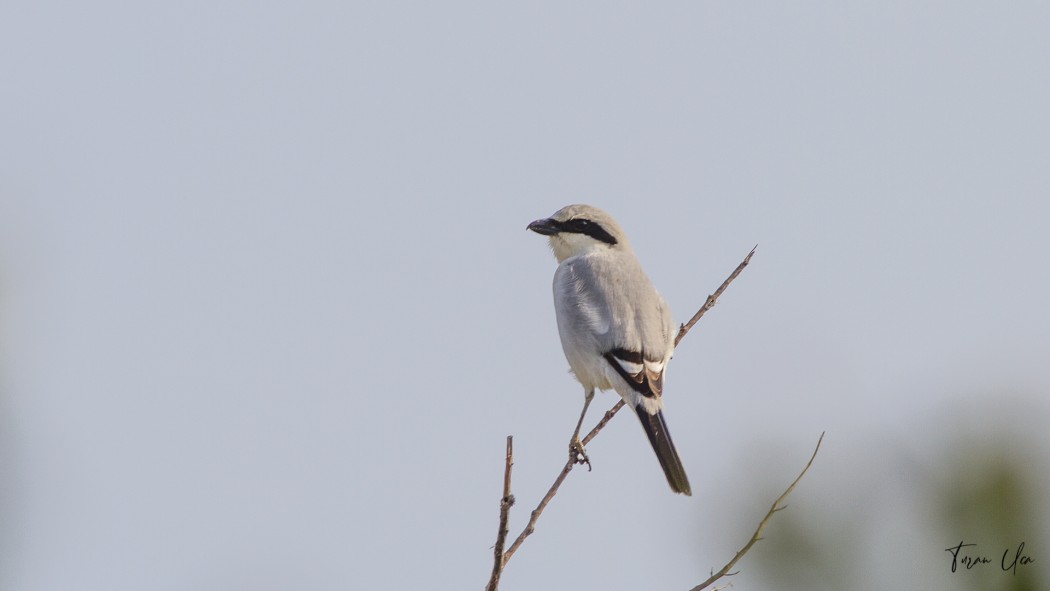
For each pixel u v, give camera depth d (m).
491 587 8.26
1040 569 7.03
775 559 7.70
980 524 7.23
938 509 7.35
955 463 7.36
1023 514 7.16
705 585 7.93
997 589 7.10
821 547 7.62
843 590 7.55
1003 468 7.21
